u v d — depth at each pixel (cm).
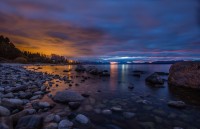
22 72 1822
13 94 671
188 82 993
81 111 514
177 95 801
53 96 670
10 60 7194
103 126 399
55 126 376
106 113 497
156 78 1258
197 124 426
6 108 447
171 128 399
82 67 2784
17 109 473
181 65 1115
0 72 1603
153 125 416
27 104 559
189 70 1016
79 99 646
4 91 724
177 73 1112
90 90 915
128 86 1043
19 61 7356
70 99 618
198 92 895
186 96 779
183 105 579
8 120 347
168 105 607
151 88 1015
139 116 481
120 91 902
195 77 952
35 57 10750
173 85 1127
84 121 414
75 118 433
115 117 468
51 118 425
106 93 836
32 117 377
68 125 383
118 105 598
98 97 733
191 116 487
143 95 797
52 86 1006
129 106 588
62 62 12406
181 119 461
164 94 831
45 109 508
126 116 476
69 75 1873
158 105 608
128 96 766
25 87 805
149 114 500
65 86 1022
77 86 1045
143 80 1477
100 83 1233
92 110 528
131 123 427
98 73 2077
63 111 505
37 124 362
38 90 820
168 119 460
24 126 349
